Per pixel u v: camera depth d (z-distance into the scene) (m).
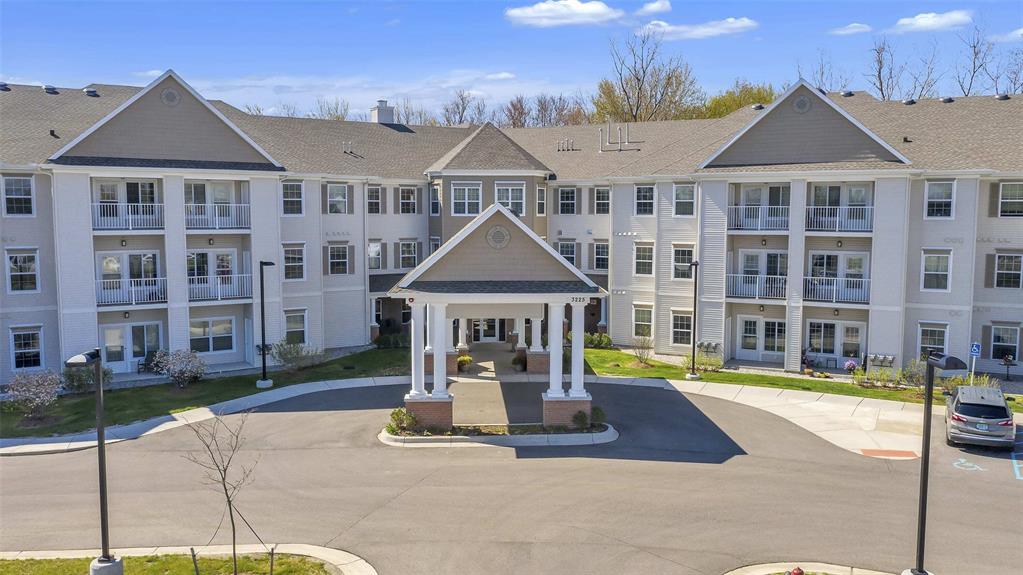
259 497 18.89
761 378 33.00
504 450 22.73
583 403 24.45
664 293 38.41
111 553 15.59
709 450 22.77
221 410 27.39
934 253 33.22
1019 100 36.25
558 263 24.88
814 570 14.88
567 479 20.11
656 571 14.85
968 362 33.09
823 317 35.56
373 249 41.53
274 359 35.38
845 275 35.19
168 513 17.86
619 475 20.45
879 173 32.84
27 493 19.31
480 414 26.28
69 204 31.17
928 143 34.75
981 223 33.44
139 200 33.47
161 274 33.84
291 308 37.28
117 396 29.59
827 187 35.25
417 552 15.70
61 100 35.38
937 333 33.62
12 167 30.36
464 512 17.84
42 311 31.83
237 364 35.72
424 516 17.62
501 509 18.00
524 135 48.25
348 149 42.06
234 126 34.50
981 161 32.94
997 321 33.47
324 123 44.06
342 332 40.00
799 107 34.62
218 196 35.28
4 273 31.00
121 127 32.31
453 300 23.95
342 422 25.80
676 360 37.00
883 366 33.25
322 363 35.62
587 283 24.91
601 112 75.19
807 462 21.67
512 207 40.84
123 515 17.73
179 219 33.31
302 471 20.83
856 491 19.31
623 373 33.75
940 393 30.14
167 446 23.28
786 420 26.25
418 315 24.31
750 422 25.89
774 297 35.72
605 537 16.42
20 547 16.05
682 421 26.02
